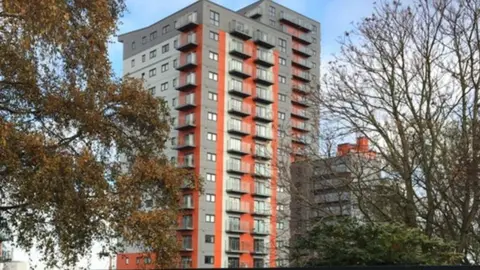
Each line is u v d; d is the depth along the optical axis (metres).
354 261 12.40
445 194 17.30
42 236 15.45
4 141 12.48
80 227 14.66
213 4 71.12
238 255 66.75
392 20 18.61
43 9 12.41
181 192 17.31
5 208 15.18
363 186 18.36
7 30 13.34
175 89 70.81
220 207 66.69
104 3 15.45
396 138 18.70
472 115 17.47
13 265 18.70
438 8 18.14
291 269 5.95
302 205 19.17
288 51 78.75
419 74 18.20
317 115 19.55
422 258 12.17
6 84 14.76
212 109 69.00
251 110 72.31
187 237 65.06
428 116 17.86
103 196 14.70
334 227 13.38
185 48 70.88
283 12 84.56
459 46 18.05
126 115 16.20
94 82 15.56
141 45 77.31
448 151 17.66
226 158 68.88
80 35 15.05
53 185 13.63
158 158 16.78
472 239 20.75
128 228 14.85
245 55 72.50
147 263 15.29
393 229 12.68
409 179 17.83
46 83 15.18
